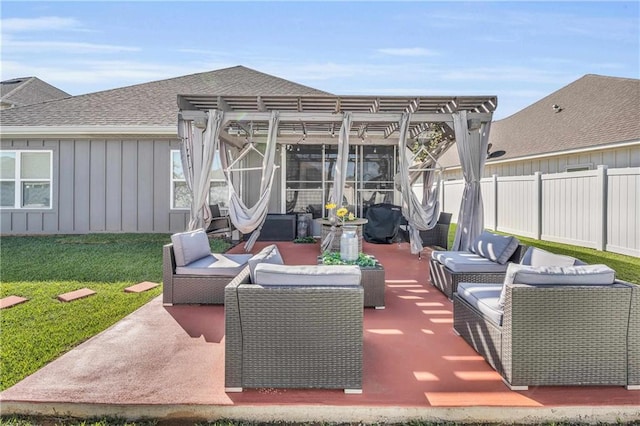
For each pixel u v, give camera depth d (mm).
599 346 2541
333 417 2359
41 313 4035
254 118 6285
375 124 8445
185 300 4273
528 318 2521
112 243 8500
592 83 13508
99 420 2357
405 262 6652
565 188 8781
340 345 2494
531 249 3766
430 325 3660
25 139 9875
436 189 7270
